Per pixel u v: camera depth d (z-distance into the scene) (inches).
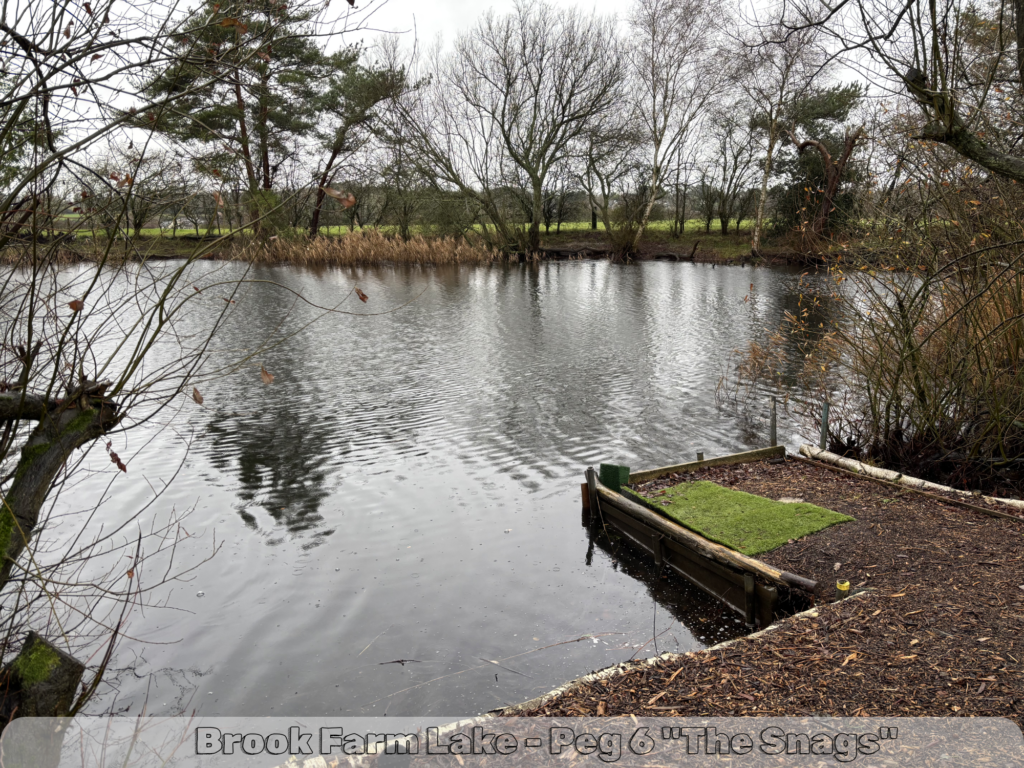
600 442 402.0
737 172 1784.0
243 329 725.9
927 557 214.7
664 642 212.5
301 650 209.5
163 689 190.4
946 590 190.1
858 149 332.5
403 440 407.5
